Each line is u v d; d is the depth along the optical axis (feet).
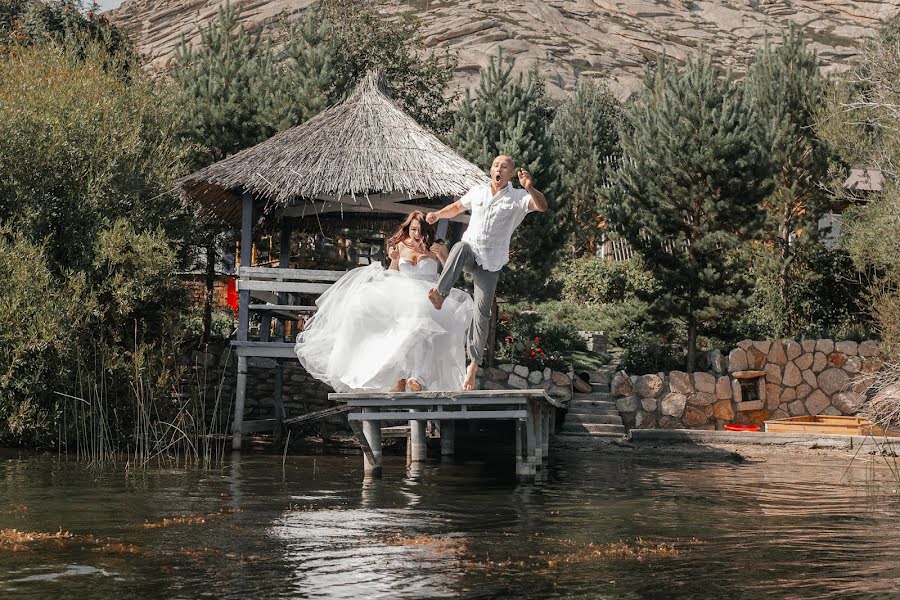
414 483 35.53
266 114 69.21
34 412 46.06
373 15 97.60
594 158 116.37
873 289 65.16
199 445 51.31
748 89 81.87
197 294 63.93
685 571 18.28
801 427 57.98
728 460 50.55
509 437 60.34
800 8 274.16
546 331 75.51
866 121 69.26
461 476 38.50
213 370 60.75
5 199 50.26
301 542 21.17
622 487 35.27
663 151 67.05
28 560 18.75
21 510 25.99
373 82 57.77
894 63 66.90
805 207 78.54
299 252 75.82
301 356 39.45
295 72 77.61
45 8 90.43
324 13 96.84
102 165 52.24
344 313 38.83
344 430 61.11
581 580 17.35
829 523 25.55
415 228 40.09
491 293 34.65
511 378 62.95
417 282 38.78
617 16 259.80
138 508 26.71
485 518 25.84
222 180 52.19
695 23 264.52
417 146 53.57
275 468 40.63
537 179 65.92
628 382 63.05
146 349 50.16
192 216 60.23
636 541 21.95
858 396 63.93
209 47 78.07
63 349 46.47
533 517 26.17
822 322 76.84
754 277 79.15
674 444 56.54
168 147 58.49
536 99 70.28
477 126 66.80
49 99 51.90
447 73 100.78
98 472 37.29
